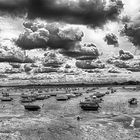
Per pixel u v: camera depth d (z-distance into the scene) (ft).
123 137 158.61
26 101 408.67
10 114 266.98
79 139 156.46
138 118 228.63
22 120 223.92
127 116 241.76
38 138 161.27
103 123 205.16
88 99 379.55
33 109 298.35
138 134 165.89
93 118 231.50
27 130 182.50
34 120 223.92
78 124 203.21
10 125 200.54
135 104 353.10
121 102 385.29
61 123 208.44
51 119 229.25
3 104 383.45
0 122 213.66
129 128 184.75
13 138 160.45
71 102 398.42
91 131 176.65
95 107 287.89
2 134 170.19
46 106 343.87
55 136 165.17
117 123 203.92
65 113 270.67
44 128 189.57
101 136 161.99
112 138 156.56
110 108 309.63
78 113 268.41
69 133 172.96
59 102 401.08
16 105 365.20
